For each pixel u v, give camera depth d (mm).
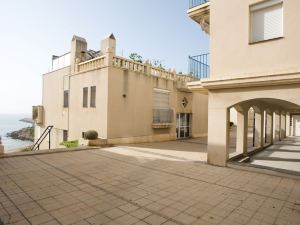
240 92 8641
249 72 8312
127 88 15508
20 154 10547
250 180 7195
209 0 10461
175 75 19906
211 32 9438
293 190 6270
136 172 8000
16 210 4773
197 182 6926
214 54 9305
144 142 16766
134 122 16031
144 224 4246
